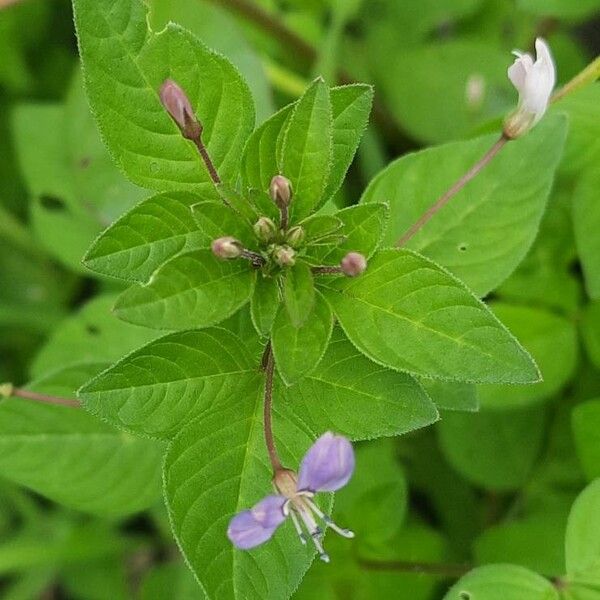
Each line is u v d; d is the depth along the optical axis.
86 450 0.24
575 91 0.24
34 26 0.36
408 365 0.19
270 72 0.32
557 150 0.23
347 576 0.26
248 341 0.21
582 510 0.22
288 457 0.20
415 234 0.23
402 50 0.33
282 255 0.19
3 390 0.23
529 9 0.29
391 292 0.19
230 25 0.28
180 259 0.19
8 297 0.35
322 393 0.20
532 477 0.28
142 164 0.20
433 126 0.32
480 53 0.32
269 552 0.20
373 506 0.25
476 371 0.19
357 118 0.20
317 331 0.19
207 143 0.21
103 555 0.33
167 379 0.20
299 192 0.20
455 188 0.22
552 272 0.28
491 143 0.23
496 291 0.28
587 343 0.27
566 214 0.28
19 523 0.34
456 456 0.28
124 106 0.20
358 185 0.33
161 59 0.20
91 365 0.23
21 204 0.36
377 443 0.29
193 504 0.20
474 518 0.30
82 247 0.30
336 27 0.32
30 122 0.31
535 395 0.26
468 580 0.22
